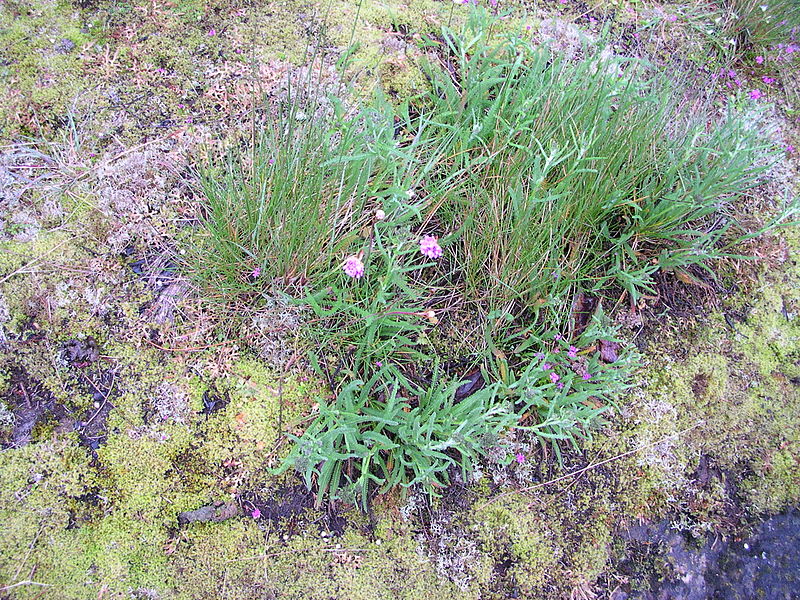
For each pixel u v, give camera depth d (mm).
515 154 781
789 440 797
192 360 692
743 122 842
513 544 707
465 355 743
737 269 842
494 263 741
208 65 803
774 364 820
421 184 784
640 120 776
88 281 699
